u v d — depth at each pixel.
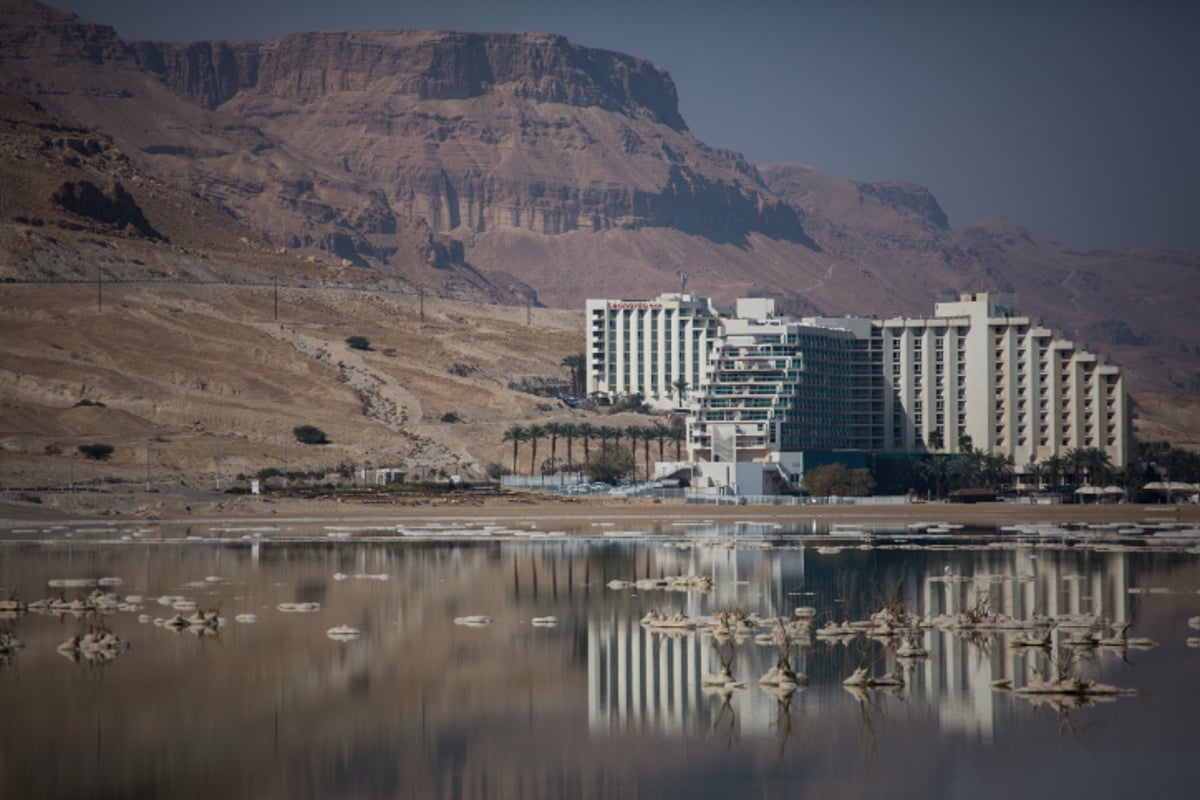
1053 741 148.62
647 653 192.50
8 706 163.50
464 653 193.12
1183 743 147.62
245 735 153.00
